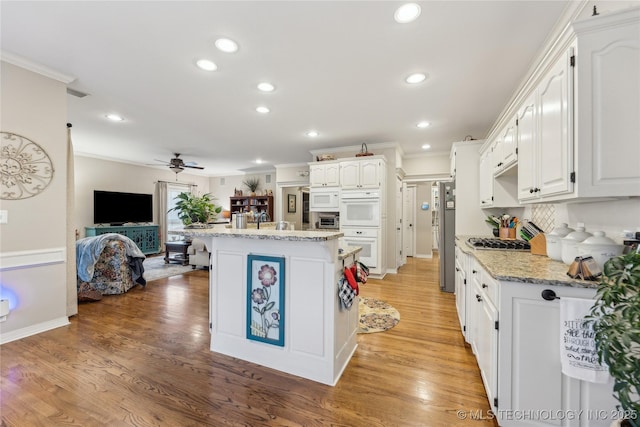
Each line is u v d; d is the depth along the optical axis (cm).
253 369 210
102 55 234
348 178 508
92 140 507
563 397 135
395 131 438
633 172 125
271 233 204
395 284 456
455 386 188
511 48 219
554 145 156
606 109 127
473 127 414
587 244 143
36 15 185
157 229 759
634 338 89
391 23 192
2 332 244
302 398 177
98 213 648
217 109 352
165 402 171
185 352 234
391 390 185
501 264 176
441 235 419
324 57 234
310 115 371
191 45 219
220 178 941
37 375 198
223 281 233
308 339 200
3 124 239
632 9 121
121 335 265
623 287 98
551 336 136
